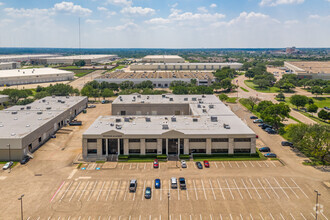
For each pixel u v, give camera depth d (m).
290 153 110.62
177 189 82.88
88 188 83.69
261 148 112.88
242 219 69.19
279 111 143.88
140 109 156.12
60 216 70.25
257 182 86.94
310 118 169.62
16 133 109.06
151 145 108.19
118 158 104.38
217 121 123.81
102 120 126.19
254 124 153.25
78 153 111.12
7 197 78.44
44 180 88.50
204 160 103.81
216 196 79.12
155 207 74.12
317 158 105.25
